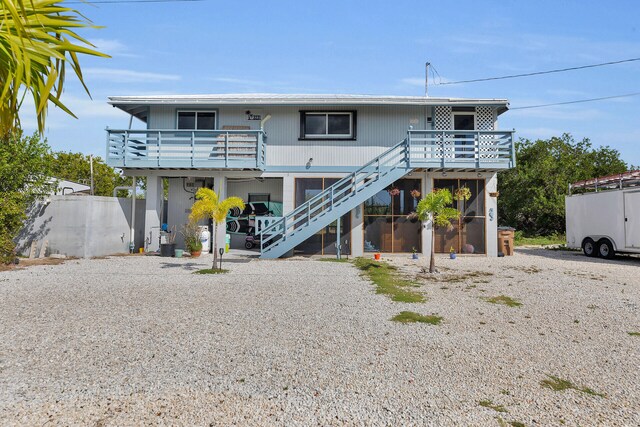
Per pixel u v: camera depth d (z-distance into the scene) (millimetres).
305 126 17219
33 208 15148
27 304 7516
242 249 18641
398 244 16516
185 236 16297
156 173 16688
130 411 3475
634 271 12438
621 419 3434
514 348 5242
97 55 2871
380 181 14977
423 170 16203
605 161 33781
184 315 6785
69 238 14961
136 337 5562
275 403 3656
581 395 3893
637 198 14953
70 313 6871
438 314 7012
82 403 3609
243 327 6098
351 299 8141
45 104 2748
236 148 16875
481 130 15422
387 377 4273
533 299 8273
